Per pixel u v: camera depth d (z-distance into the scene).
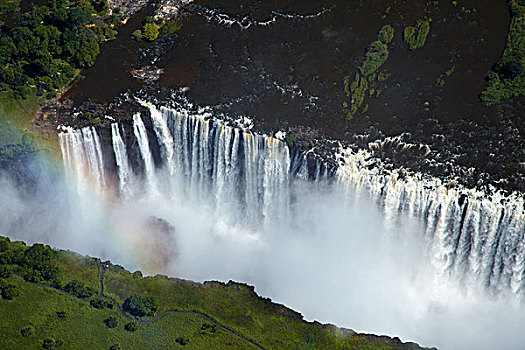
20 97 181.75
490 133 167.50
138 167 178.75
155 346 144.38
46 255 157.12
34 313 148.75
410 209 160.75
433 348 146.62
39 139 173.75
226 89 181.00
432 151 165.50
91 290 152.25
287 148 167.00
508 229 155.12
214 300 152.75
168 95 179.75
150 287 154.38
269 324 148.88
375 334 154.00
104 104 178.38
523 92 173.25
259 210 175.25
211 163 174.50
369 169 163.00
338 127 171.75
